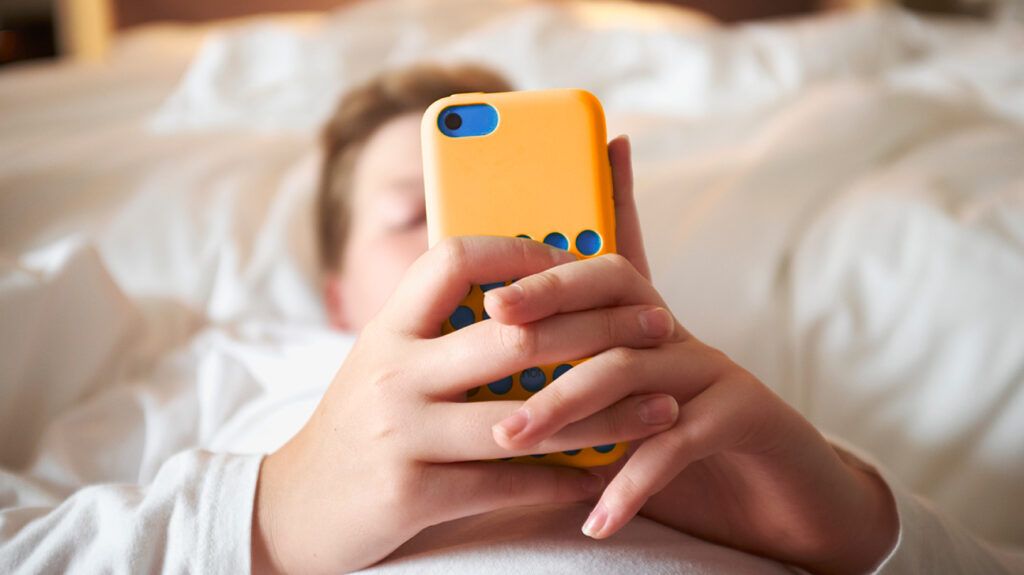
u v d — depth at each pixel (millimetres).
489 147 417
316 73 1632
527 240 382
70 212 1167
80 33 2652
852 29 1724
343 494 384
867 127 1055
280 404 633
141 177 1238
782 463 405
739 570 426
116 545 425
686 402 385
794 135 1040
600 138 418
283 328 867
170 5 2674
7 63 2664
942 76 1479
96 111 1676
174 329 947
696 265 870
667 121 1376
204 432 692
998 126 1213
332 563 400
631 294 378
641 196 973
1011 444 736
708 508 467
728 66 1610
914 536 447
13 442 715
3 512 510
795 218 904
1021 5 2205
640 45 1674
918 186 925
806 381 813
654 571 399
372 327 397
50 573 440
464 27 2027
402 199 852
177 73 1884
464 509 376
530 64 1642
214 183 1214
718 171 1021
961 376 767
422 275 379
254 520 417
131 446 693
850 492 435
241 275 1037
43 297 729
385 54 1738
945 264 816
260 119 1591
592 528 356
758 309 838
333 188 973
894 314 812
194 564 410
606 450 389
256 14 2684
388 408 367
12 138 1505
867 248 858
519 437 338
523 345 353
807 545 441
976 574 469
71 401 745
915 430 771
